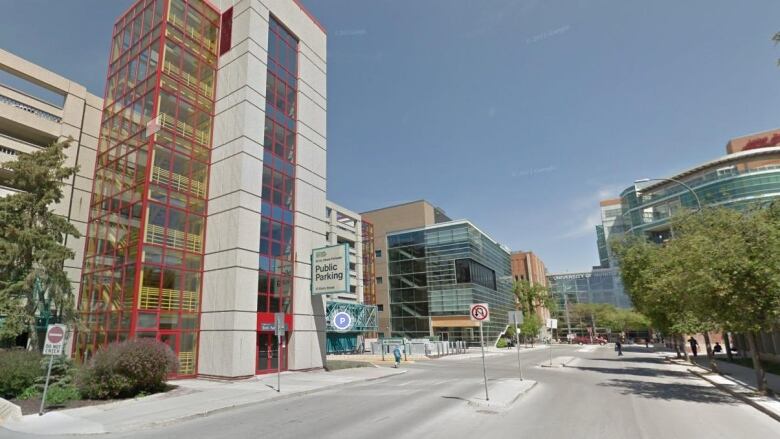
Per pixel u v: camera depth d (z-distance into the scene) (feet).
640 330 315.99
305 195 89.35
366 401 45.24
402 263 237.66
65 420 36.47
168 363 52.11
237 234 72.38
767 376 64.90
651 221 306.14
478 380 63.62
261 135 81.00
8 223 59.16
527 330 241.55
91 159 95.96
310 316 83.56
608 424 32.14
